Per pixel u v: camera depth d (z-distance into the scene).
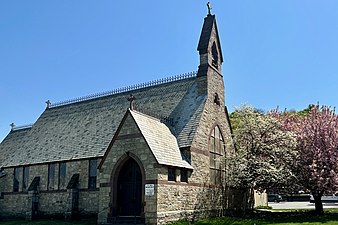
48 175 36.19
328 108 34.12
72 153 35.03
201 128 29.69
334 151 32.06
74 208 32.44
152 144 25.06
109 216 25.52
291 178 30.75
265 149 31.97
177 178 25.88
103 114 37.97
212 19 34.34
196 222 26.05
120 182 26.44
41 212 35.69
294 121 36.41
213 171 30.92
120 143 26.06
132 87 38.72
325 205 51.22
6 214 38.94
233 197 33.94
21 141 43.88
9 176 40.00
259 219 28.02
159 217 23.50
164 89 35.66
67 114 42.38
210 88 32.31
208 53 32.88
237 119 36.84
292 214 32.62
